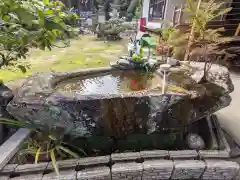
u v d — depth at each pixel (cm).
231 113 261
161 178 155
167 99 158
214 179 158
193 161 155
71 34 199
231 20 485
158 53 354
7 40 148
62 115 150
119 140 182
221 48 314
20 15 134
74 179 138
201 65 232
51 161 151
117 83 213
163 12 620
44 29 150
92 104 150
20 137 173
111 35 688
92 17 838
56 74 207
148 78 225
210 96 166
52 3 164
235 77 390
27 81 183
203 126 202
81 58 432
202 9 224
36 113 147
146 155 159
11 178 135
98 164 151
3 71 280
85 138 177
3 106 175
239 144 194
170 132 184
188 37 261
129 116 163
